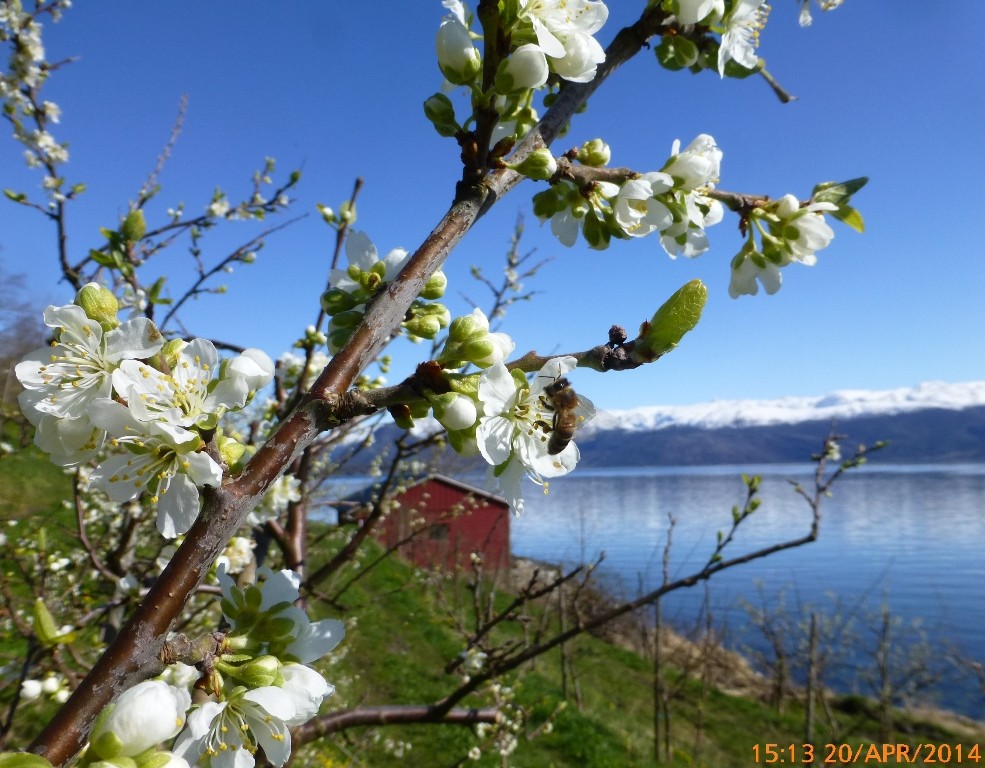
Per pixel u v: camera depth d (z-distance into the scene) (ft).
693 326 4.34
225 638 4.15
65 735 3.07
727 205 7.32
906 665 56.95
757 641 76.38
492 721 10.89
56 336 4.06
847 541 205.36
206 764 4.04
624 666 57.52
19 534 20.53
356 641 41.14
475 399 4.28
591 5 5.08
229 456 3.82
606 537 204.44
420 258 4.42
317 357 13.65
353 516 17.20
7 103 16.51
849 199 7.37
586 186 6.10
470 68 4.69
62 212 13.73
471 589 15.03
